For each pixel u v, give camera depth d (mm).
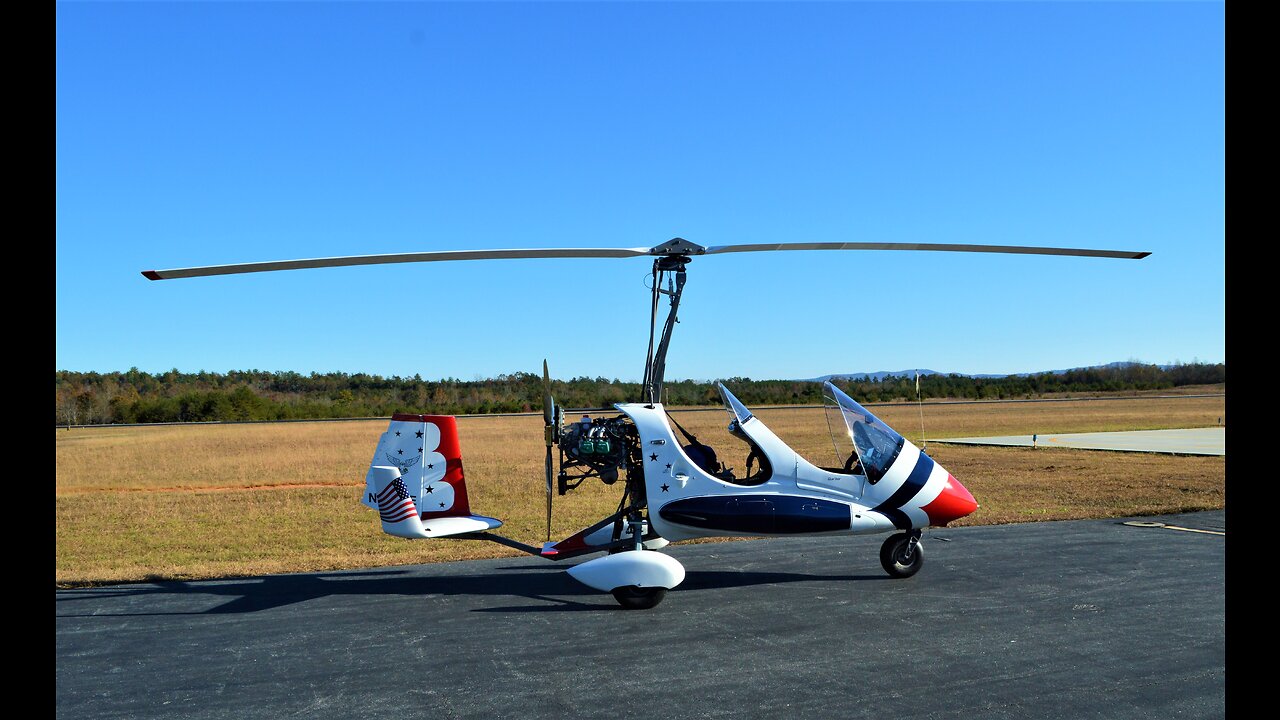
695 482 6430
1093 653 4598
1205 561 7102
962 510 6633
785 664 4492
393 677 4395
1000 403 62500
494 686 4223
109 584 6902
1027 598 5902
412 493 6988
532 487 14414
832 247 6258
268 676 4441
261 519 11250
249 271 5480
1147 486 13102
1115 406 55438
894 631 5109
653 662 4574
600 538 6750
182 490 14953
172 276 5469
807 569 7047
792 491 6480
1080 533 8602
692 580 6715
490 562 7836
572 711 3846
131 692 4199
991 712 3738
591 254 6062
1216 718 3643
